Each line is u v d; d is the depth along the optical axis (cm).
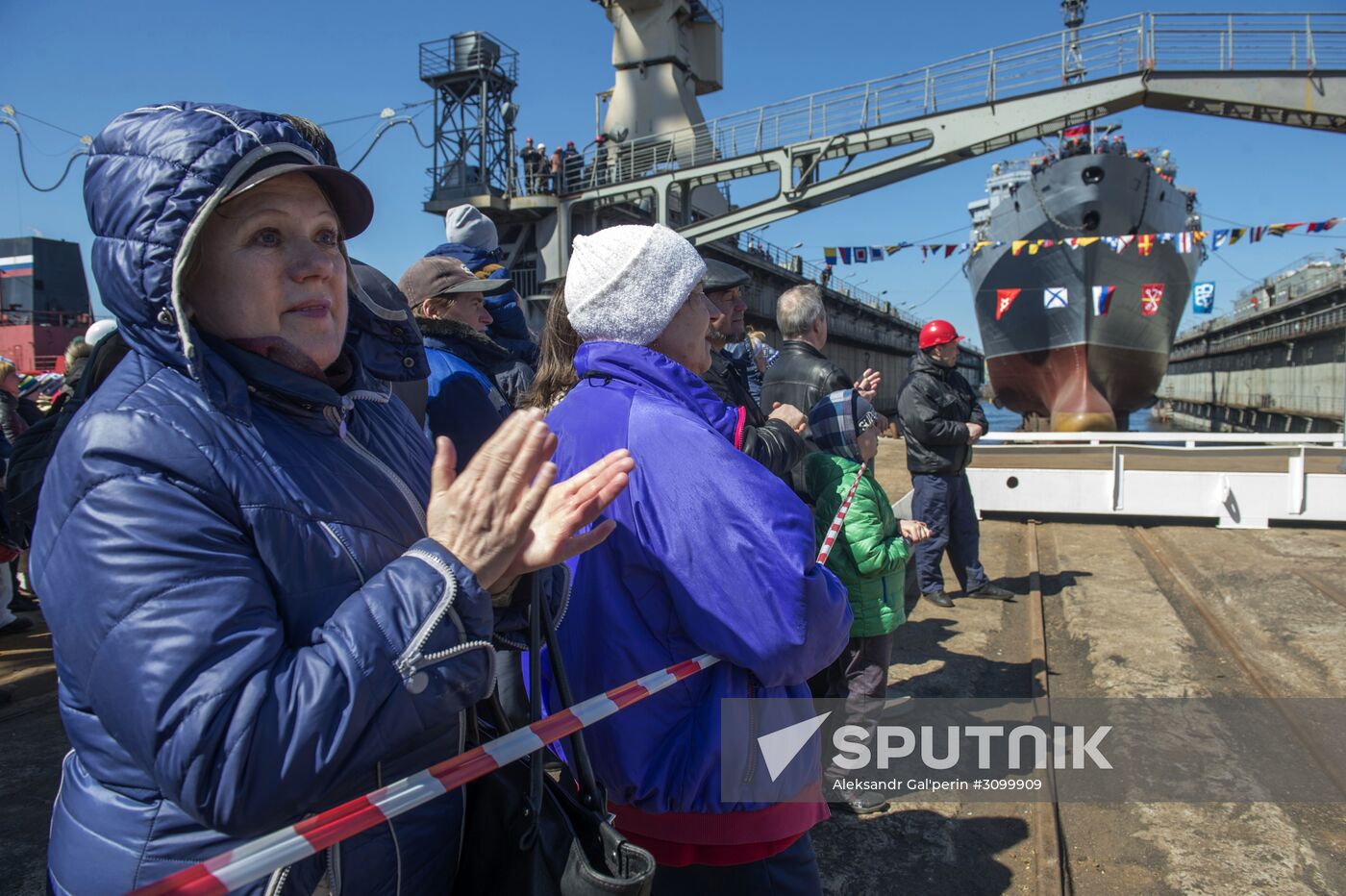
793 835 163
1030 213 2105
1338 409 2820
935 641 475
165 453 100
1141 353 2158
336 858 109
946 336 523
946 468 533
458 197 2000
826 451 297
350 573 111
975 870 264
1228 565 608
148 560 93
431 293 283
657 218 1875
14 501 158
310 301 116
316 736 91
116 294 104
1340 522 723
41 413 589
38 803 304
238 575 98
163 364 109
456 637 101
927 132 1579
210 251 110
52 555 98
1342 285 2703
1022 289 2036
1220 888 252
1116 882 257
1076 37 1456
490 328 362
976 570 548
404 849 119
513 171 2053
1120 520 789
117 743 99
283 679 93
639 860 122
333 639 96
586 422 167
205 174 102
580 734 134
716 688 158
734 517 149
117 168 104
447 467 110
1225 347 4803
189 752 88
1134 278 2023
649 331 176
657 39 2297
